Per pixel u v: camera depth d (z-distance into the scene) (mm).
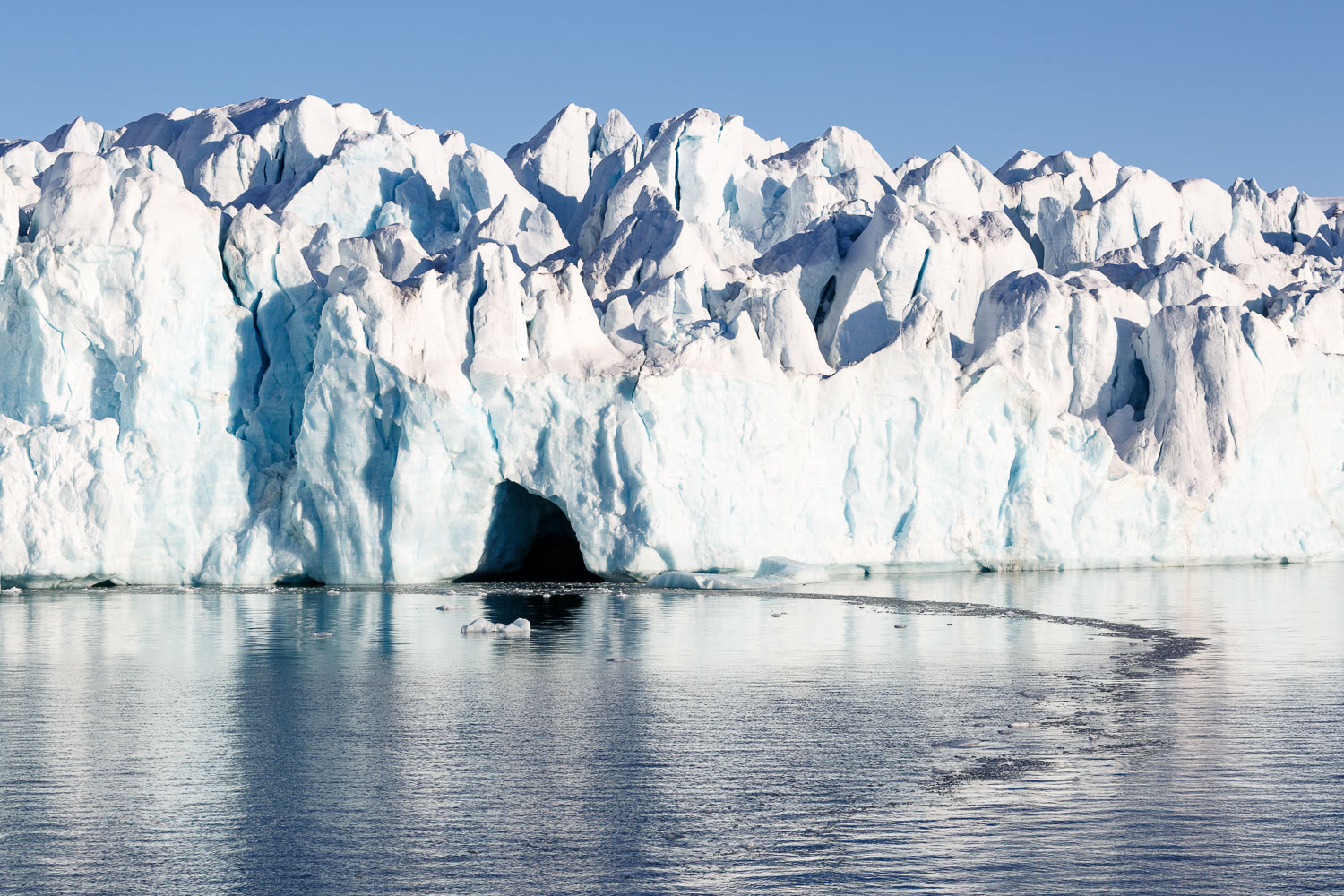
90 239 74500
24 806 26078
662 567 74875
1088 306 93188
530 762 29703
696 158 108000
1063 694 37812
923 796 26734
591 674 41875
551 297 77000
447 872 22359
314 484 75438
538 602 65500
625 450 74312
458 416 73375
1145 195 116938
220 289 78312
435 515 74938
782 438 78250
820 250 97375
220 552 75438
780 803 26312
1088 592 70812
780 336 85188
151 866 22641
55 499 72312
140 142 125500
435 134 115125
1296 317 97750
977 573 84375
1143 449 89875
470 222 100625
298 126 116188
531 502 81688
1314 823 24656
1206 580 79375
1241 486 89688
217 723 34031
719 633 52250
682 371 75688
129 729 33219
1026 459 84062
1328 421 94250
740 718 34500
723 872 22266
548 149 121938
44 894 21281
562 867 22531
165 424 75375
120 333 75000
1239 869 22250
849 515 81312
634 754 30359
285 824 24906
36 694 38531
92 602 66625
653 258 91125
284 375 79688
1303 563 91938
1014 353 92062
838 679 40656
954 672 42094
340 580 75688
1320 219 132375
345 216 106812
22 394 75562
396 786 27688
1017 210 121250
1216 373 89875
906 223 94312
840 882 21750
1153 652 46531
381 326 74188
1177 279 99625
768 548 78188
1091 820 24953
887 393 81625
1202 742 31250
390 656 46125
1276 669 42469
